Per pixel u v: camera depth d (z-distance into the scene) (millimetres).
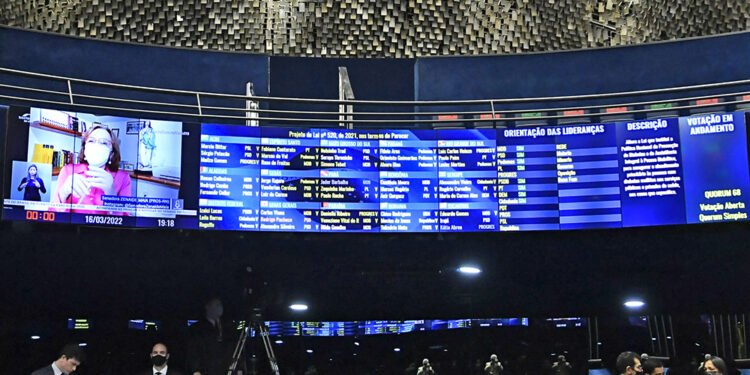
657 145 10047
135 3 13477
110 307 10758
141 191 9672
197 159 9938
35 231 9594
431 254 10734
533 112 10609
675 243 10359
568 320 11484
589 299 11414
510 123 11734
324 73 13469
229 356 9836
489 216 10172
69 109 11328
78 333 10773
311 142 10227
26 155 9234
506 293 11391
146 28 13531
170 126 9930
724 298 11016
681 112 11531
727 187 9781
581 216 10078
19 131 9250
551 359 11398
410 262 10883
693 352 11141
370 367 11273
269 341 10945
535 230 10141
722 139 9906
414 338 11477
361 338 11367
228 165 10008
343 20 13906
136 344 10906
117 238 10031
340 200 10133
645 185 10000
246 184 10008
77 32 13430
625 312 11406
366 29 13891
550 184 10188
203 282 10773
